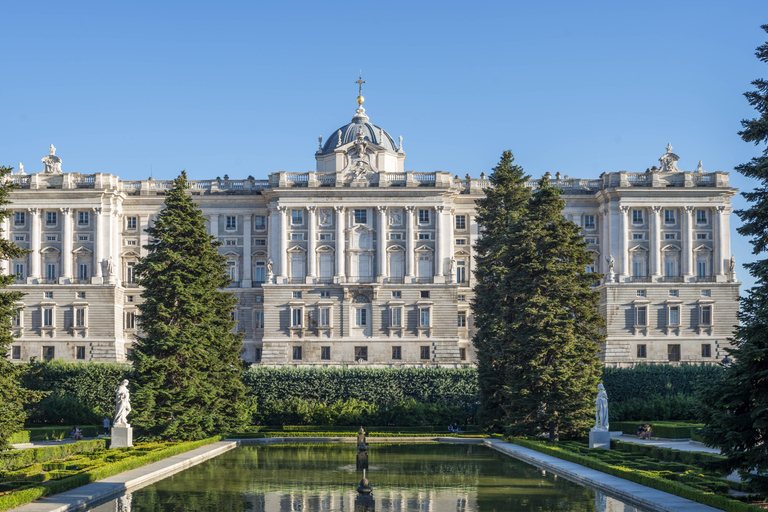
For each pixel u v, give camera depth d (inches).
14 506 1760.6
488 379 3816.4
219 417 3663.9
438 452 3147.1
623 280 5428.2
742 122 1903.3
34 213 5447.8
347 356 5315.0
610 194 5497.1
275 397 4382.4
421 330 5334.6
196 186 5654.5
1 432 2073.1
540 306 3358.8
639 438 3486.7
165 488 2174.0
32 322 5354.3
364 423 4183.1
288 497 2022.6
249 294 5565.9
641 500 1876.2
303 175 5511.8
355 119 6456.7
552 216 3526.1
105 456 2586.1
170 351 3452.3
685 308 5408.5
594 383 3304.6
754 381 1720.0
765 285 1818.4
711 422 1784.0
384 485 2214.6
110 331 5339.6
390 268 5438.0
